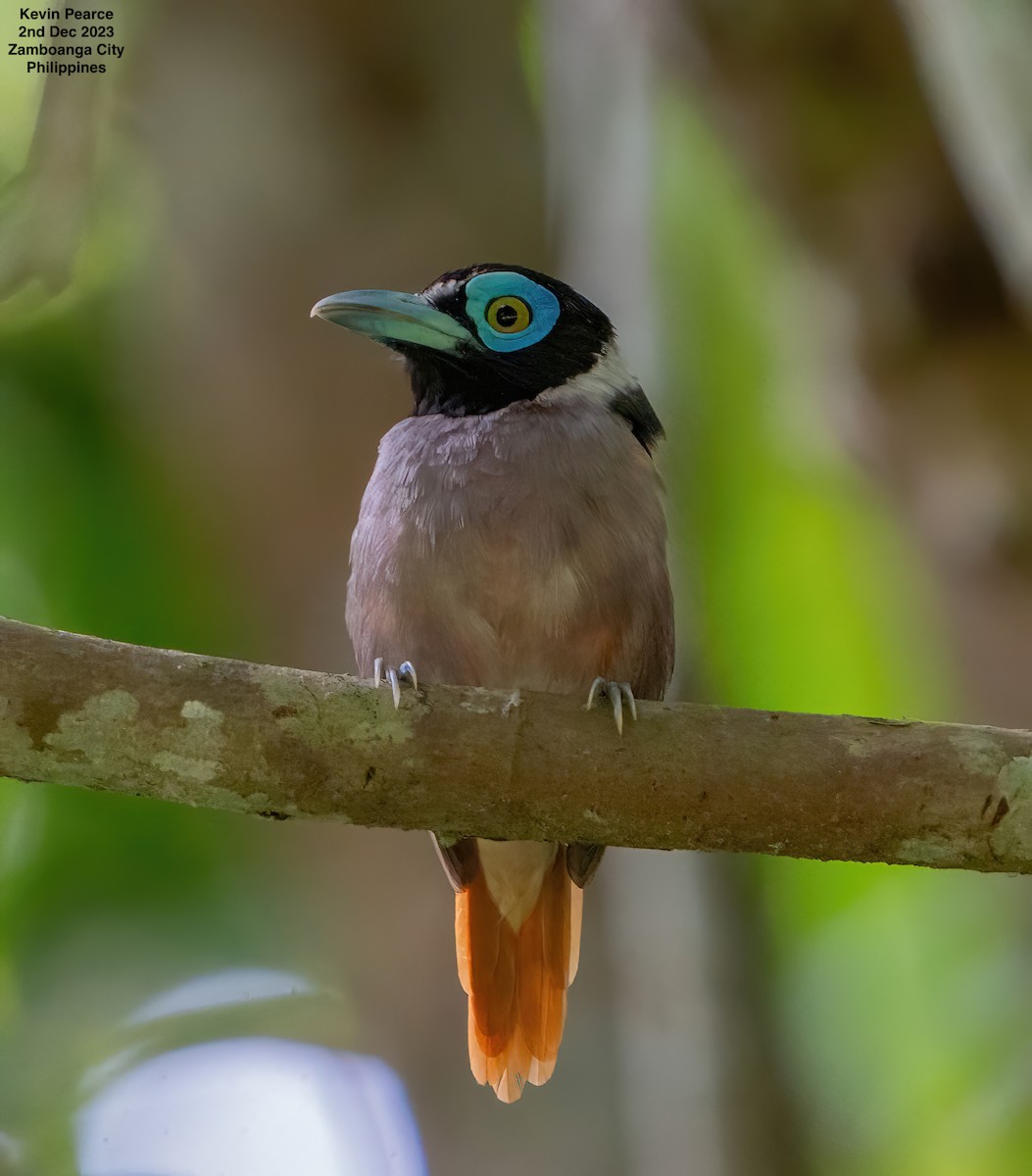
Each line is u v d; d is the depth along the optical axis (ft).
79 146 28.32
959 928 41.19
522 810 21.66
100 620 39.91
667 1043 31.71
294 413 35.96
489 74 36.86
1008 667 31.53
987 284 32.78
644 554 27.14
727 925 32.65
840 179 33.45
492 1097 32.27
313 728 21.20
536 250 36.47
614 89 36.42
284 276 35.91
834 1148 40.93
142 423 39.29
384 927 34.40
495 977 29.14
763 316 39.93
